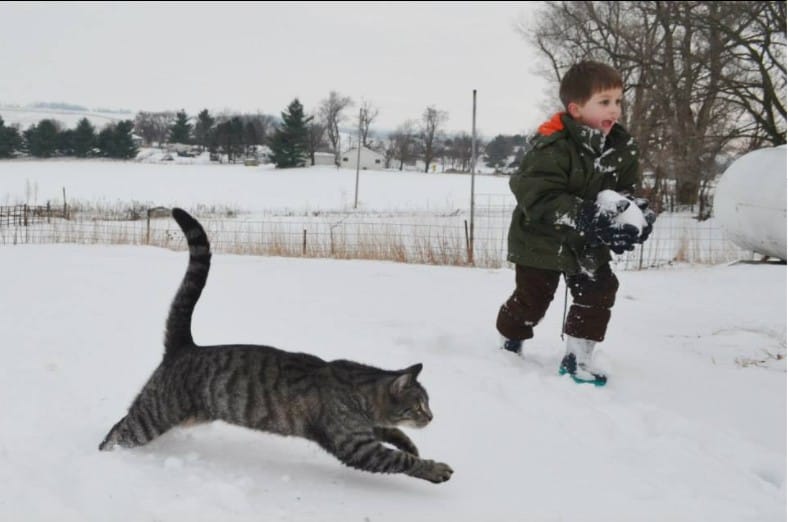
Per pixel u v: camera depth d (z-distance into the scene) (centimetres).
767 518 336
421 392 375
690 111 2928
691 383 553
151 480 326
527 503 338
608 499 347
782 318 796
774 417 488
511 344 591
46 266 953
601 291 535
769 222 1346
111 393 445
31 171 4681
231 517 298
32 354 507
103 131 6625
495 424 433
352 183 5672
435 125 9881
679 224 2359
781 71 2638
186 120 9625
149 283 842
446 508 328
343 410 347
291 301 775
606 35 3484
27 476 319
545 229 538
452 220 2620
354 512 315
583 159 516
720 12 2698
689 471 389
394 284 938
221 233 1859
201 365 364
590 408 475
